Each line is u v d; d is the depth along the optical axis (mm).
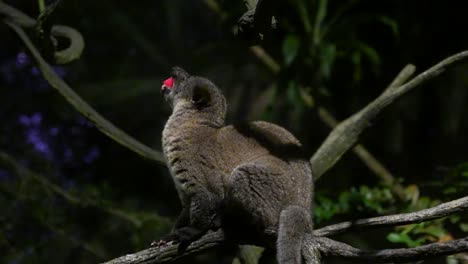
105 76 18609
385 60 14508
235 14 13414
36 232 12445
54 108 17844
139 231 11484
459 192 9141
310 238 6816
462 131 16047
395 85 9227
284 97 14758
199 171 7820
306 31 12086
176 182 8000
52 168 16500
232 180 7539
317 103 12250
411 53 14383
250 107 16047
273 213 7449
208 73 16781
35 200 12398
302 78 12086
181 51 18297
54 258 12344
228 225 7617
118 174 17906
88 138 17922
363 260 6320
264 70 15102
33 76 18266
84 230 12398
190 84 8383
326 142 9242
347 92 14398
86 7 18312
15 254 12227
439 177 10328
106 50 18750
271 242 7520
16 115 17844
